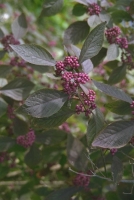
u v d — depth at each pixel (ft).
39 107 3.07
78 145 3.85
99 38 3.20
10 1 8.33
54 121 3.25
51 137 4.01
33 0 9.58
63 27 9.12
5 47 4.12
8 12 7.23
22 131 4.03
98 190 3.96
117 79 4.00
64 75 3.14
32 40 6.65
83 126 5.05
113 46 3.78
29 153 4.07
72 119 5.12
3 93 3.91
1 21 6.68
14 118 4.05
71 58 3.20
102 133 3.07
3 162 4.53
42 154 4.25
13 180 4.70
